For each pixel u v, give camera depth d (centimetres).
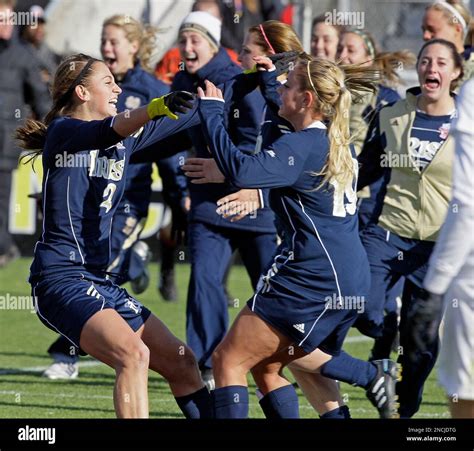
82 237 1809
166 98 1670
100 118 1850
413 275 2262
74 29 4941
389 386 1995
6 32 3884
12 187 4684
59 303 1764
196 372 1903
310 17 4659
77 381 2694
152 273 4675
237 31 4628
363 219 2842
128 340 1706
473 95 1586
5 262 4488
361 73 1958
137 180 2730
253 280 2552
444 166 2253
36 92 3966
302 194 1761
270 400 1909
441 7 2772
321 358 1927
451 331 1644
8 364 2892
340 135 1761
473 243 1598
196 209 2542
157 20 4806
